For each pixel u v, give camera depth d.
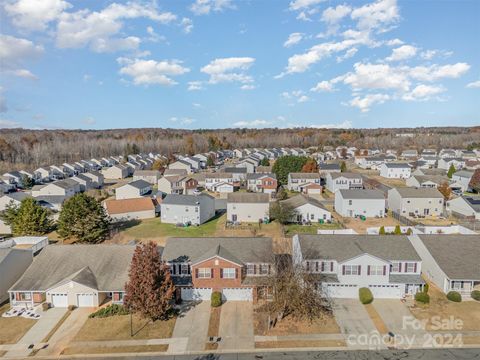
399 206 74.38
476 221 65.75
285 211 65.19
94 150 184.00
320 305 35.97
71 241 57.25
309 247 39.97
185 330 32.28
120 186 87.50
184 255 39.47
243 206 69.38
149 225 67.56
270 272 37.84
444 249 41.47
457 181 103.12
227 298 37.97
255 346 29.83
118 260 39.69
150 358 28.45
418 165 139.75
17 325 33.44
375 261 37.84
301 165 108.62
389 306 36.31
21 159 152.75
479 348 29.27
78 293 36.50
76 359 28.44
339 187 96.94
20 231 59.28
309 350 29.23
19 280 37.75
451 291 37.56
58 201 76.31
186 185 97.06
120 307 35.41
